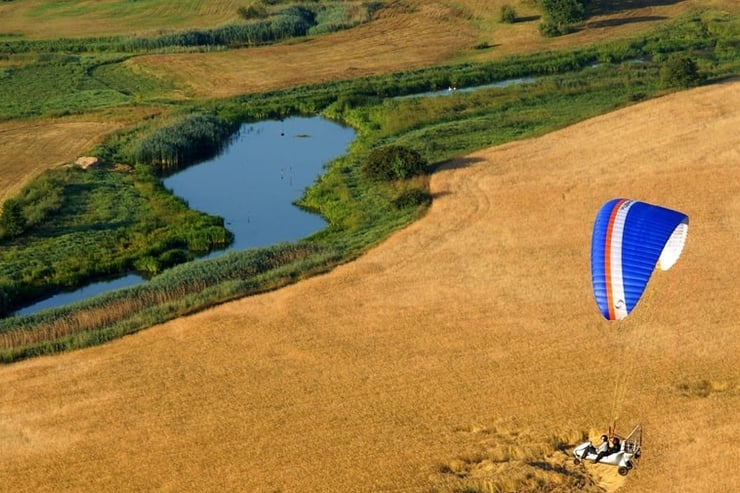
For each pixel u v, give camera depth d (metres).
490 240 120.31
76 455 78.38
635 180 137.25
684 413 79.88
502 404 82.88
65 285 118.00
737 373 86.62
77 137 175.62
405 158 145.00
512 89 193.00
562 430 78.19
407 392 85.62
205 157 169.00
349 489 71.69
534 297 103.81
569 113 174.12
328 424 81.00
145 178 154.25
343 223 133.88
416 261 115.19
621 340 93.38
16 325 102.06
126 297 107.75
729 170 138.75
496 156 152.25
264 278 111.56
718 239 115.94
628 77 195.75
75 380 90.88
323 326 99.31
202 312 104.06
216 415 83.44
